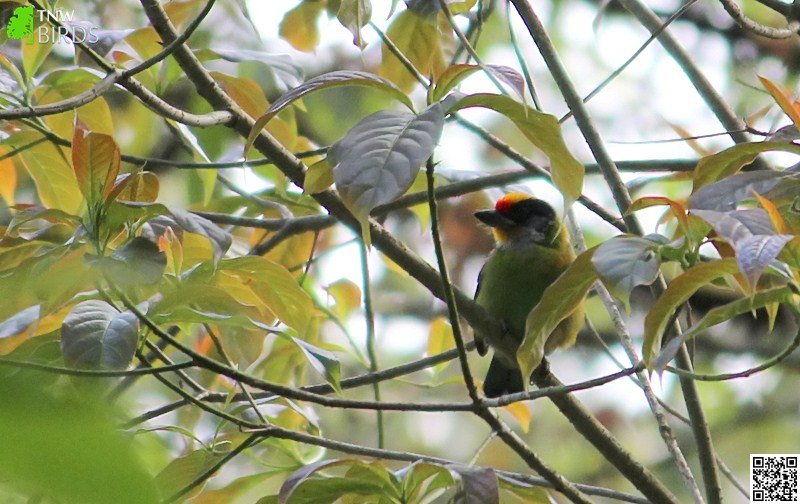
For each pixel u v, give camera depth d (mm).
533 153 14070
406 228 12633
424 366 7145
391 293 14602
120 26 11281
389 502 5148
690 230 4188
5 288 4961
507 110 4312
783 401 14945
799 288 3988
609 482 14805
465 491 4688
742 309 4277
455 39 7824
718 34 13539
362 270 7969
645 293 12734
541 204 10023
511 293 9805
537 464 5676
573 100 6969
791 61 13398
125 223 5062
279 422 7223
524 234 9828
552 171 4426
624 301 3881
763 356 13852
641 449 14656
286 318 6148
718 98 7289
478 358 14945
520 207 10016
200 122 6336
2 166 7434
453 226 12508
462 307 7652
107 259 4531
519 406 8086
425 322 14469
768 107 7145
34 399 1100
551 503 5469
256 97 7742
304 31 8289
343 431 14422
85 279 3232
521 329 9953
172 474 6195
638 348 12906
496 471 5555
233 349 6785
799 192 4715
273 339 8609
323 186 5562
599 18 7664
